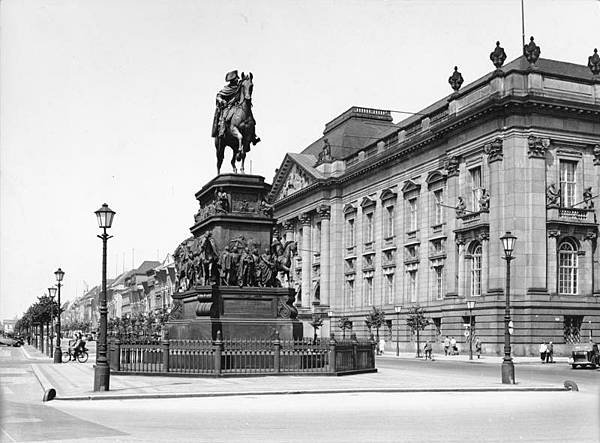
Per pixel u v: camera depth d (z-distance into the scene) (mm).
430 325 71188
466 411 19000
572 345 57156
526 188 58531
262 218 33406
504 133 59938
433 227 71875
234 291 31609
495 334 58000
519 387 26328
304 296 101938
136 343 29750
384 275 83438
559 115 59656
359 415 17859
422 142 73062
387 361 54781
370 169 86688
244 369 28562
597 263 59781
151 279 168250
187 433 14781
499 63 61531
